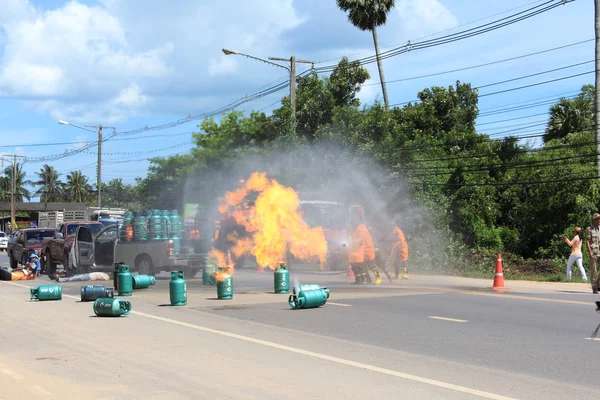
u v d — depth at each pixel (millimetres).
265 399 6566
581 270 20781
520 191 35688
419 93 45188
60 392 6789
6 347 9352
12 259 29719
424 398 6578
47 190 110688
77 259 23062
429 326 11172
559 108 44344
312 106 39344
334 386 7059
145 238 21109
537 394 6754
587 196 33125
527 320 11742
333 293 16438
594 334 10234
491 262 26766
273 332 10641
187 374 7629
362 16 43188
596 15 27453
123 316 12617
